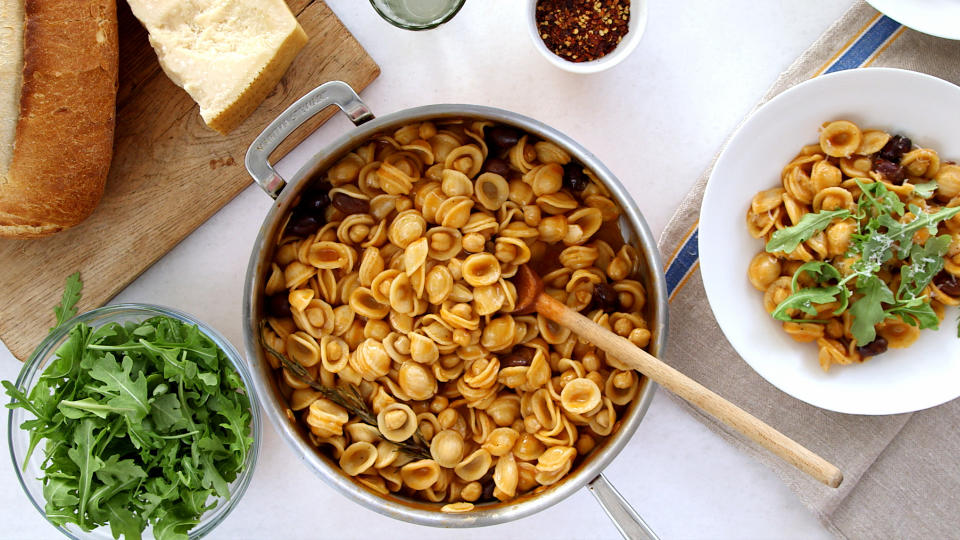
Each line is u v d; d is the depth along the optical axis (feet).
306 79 2.56
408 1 2.50
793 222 2.38
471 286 2.42
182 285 2.66
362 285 2.43
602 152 2.66
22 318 2.56
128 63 2.54
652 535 2.28
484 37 2.62
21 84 2.31
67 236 2.56
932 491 2.57
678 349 2.63
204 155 2.57
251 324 2.31
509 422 2.46
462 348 2.43
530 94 2.65
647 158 2.65
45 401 2.36
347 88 2.28
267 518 2.74
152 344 2.35
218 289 2.67
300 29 2.42
